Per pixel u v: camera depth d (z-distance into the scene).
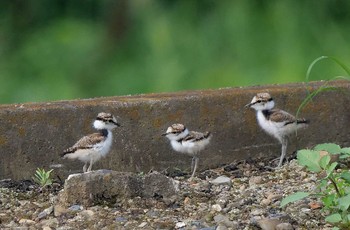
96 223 11.56
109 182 12.09
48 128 13.60
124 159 13.94
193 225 11.49
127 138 13.93
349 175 11.45
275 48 22.25
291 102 14.59
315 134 14.67
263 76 21.97
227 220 11.59
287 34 22.31
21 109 13.51
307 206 11.92
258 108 14.20
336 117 14.75
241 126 14.34
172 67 22.31
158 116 14.02
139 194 12.19
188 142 13.71
